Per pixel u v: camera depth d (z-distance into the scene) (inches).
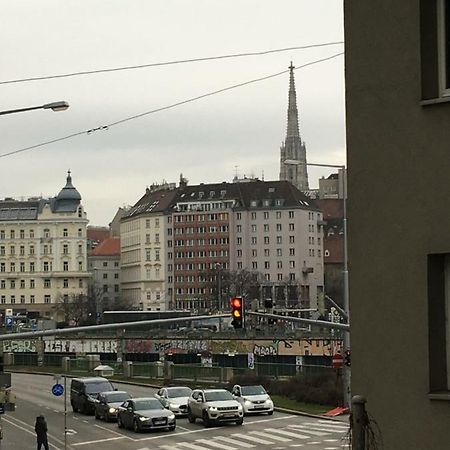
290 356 3954.2
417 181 360.2
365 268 372.2
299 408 2319.1
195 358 4357.8
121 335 5167.3
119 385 3395.7
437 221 354.0
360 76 377.4
